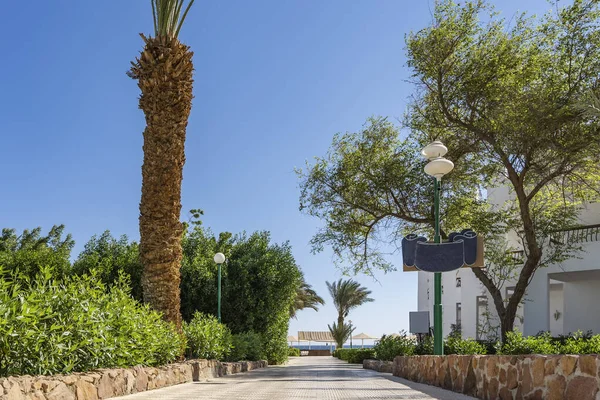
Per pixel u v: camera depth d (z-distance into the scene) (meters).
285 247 23.30
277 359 24.25
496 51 17.28
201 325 14.57
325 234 21.19
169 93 11.22
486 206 20.42
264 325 22.28
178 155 11.35
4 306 5.41
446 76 18.00
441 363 8.96
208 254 21.80
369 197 20.09
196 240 22.64
